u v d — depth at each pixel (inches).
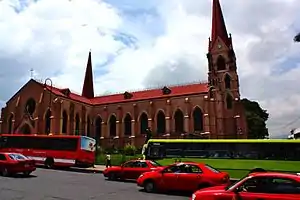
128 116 2623.0
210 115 2258.9
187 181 689.6
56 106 2401.6
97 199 601.9
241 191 401.4
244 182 407.8
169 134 2363.4
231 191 405.4
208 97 2295.8
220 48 2527.1
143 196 661.9
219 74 2476.6
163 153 1120.2
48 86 2554.1
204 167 703.1
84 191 706.8
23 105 2556.6
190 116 2341.3
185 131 2317.9
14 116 2534.5
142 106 2566.4
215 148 1058.1
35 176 1000.9
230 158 1025.5
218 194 409.1
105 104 2755.9
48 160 1380.4
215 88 2343.8
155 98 2518.5
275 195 381.4
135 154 2137.1
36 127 2428.6
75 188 750.5
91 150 1406.3
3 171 968.9
